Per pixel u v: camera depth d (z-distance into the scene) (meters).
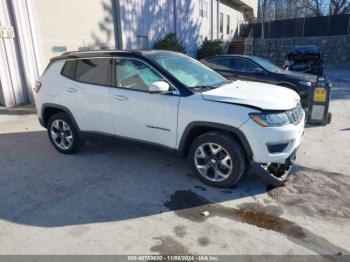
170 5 16.27
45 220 3.16
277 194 3.61
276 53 26.19
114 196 3.63
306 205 3.36
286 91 4.21
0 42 7.85
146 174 4.21
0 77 8.04
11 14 7.98
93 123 4.50
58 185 3.94
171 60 4.29
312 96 6.49
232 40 27.73
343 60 23.14
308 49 13.82
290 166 4.02
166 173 4.23
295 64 13.80
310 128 6.38
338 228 2.95
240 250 2.67
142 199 3.55
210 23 22.41
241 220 3.11
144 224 3.06
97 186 3.89
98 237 2.87
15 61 8.31
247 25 30.00
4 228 3.04
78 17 10.15
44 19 8.91
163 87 3.63
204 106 3.56
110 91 4.22
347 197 3.53
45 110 5.03
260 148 3.39
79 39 10.31
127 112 4.11
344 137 5.74
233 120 3.41
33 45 8.62
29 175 4.25
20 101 8.62
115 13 11.98
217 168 3.71
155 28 15.04
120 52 4.22
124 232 2.94
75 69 4.62
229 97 3.53
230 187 3.79
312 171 4.25
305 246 2.71
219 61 8.44
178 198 3.56
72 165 4.57
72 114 4.65
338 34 24.31
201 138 3.70
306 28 25.78
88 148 5.25
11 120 7.21
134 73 4.06
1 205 3.47
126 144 4.33
